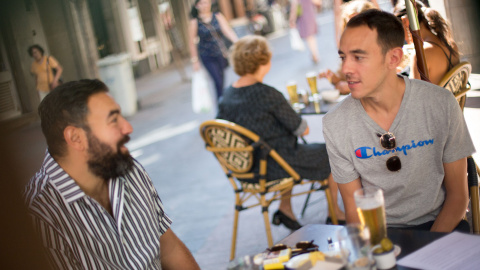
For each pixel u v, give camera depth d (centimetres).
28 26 1020
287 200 369
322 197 430
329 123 211
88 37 1121
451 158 205
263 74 342
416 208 211
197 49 759
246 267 167
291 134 339
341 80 385
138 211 209
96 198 202
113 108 193
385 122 204
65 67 1109
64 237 190
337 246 172
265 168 328
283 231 387
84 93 190
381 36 195
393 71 201
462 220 213
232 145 328
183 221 446
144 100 1147
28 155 734
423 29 294
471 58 542
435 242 164
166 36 1830
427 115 201
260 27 1903
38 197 189
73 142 191
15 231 154
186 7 1914
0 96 904
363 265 149
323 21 1905
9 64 950
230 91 344
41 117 193
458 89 283
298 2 1045
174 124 841
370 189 163
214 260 365
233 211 445
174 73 1582
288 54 1290
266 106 327
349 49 198
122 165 197
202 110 775
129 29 1549
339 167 214
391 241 168
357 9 331
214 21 721
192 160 621
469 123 436
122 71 977
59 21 1094
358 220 214
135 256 204
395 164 204
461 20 543
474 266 148
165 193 525
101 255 196
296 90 389
